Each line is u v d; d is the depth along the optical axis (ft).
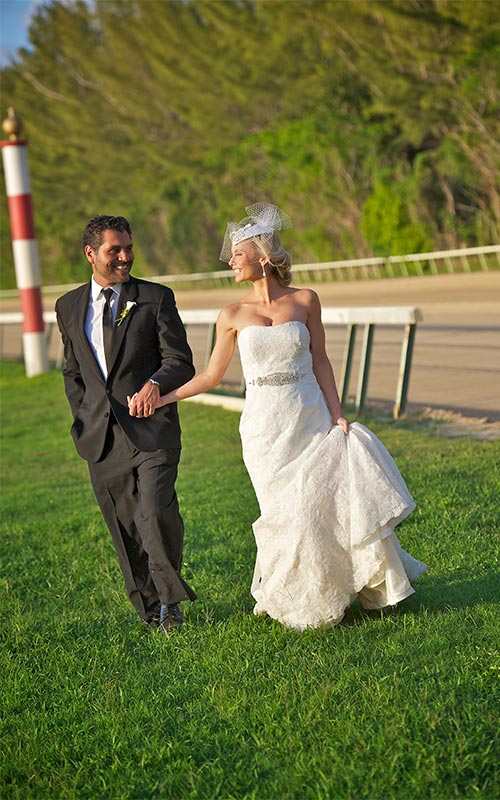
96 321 19.29
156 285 19.44
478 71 119.44
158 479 18.84
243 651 17.31
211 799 12.95
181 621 19.26
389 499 17.21
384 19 129.39
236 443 41.73
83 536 29.04
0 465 49.03
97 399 19.25
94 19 214.48
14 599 23.07
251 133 173.99
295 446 17.98
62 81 224.94
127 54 196.85
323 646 17.02
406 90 129.18
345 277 139.64
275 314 18.42
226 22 162.40
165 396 18.94
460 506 25.16
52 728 15.70
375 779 12.69
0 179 252.01
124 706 15.98
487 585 19.04
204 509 30.12
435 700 14.30
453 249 124.26
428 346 58.49
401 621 17.72
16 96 230.27
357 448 17.60
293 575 17.66
